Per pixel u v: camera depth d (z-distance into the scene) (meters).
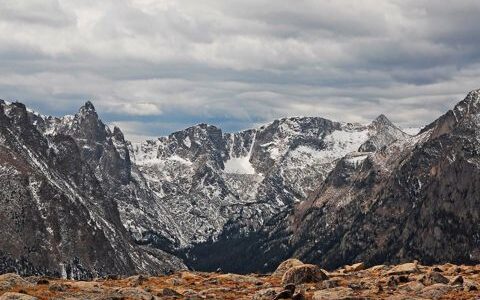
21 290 58.16
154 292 60.47
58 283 63.03
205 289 63.69
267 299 54.88
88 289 60.91
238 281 70.75
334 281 61.59
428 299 52.44
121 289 57.28
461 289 56.12
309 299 54.25
